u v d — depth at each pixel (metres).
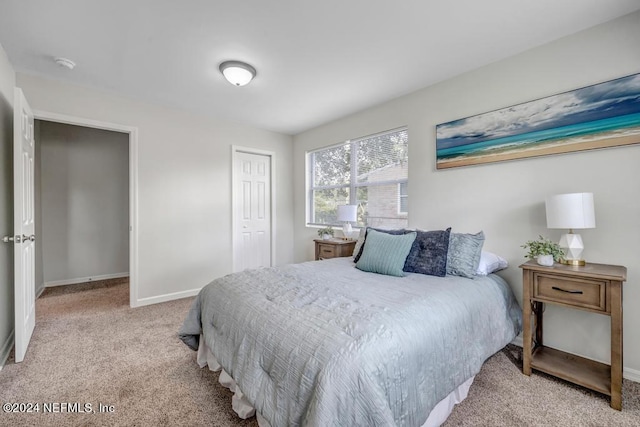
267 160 4.50
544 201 2.17
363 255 2.38
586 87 1.98
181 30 2.01
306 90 3.00
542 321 2.21
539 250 1.90
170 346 2.32
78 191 4.29
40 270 3.91
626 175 1.84
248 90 3.00
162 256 3.47
